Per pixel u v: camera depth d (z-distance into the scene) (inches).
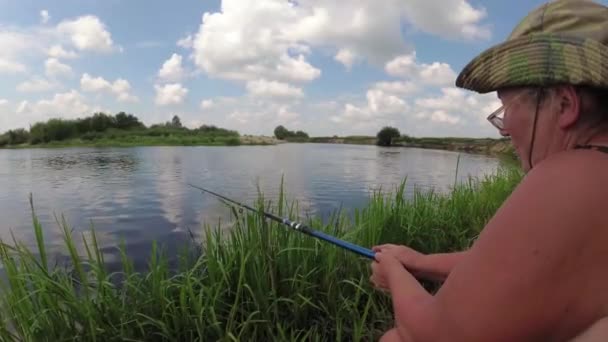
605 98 33.5
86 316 92.2
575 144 34.6
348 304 108.6
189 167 815.7
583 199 31.5
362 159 1136.8
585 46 32.8
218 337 98.0
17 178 600.4
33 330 89.9
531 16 37.5
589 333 31.7
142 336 97.4
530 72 35.4
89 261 103.4
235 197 411.2
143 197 413.1
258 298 104.6
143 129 3137.3
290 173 697.0
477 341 34.3
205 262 116.0
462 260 37.8
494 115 40.6
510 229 33.6
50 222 301.1
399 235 158.1
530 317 32.5
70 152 1518.2
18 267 109.0
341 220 154.3
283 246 119.6
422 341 40.8
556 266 31.6
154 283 104.4
